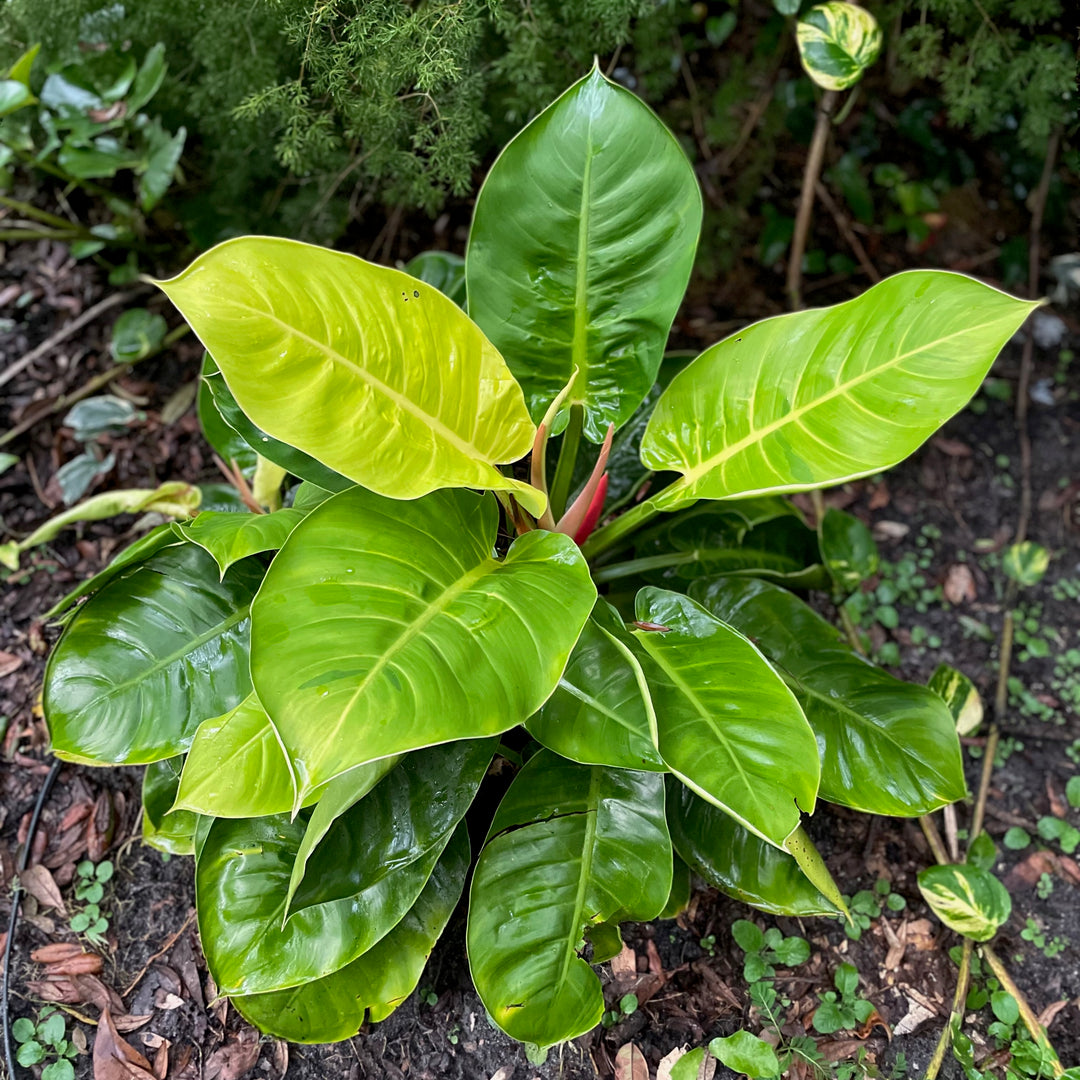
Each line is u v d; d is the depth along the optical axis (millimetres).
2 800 1067
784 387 833
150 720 858
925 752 917
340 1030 839
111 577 886
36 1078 917
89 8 1132
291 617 683
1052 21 1300
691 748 776
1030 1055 922
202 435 1332
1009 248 1487
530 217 872
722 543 1060
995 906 954
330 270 722
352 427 724
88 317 1379
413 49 948
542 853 846
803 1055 923
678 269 865
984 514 1328
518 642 711
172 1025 942
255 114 1016
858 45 1050
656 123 847
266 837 847
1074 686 1183
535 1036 798
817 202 1531
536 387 908
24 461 1306
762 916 1005
